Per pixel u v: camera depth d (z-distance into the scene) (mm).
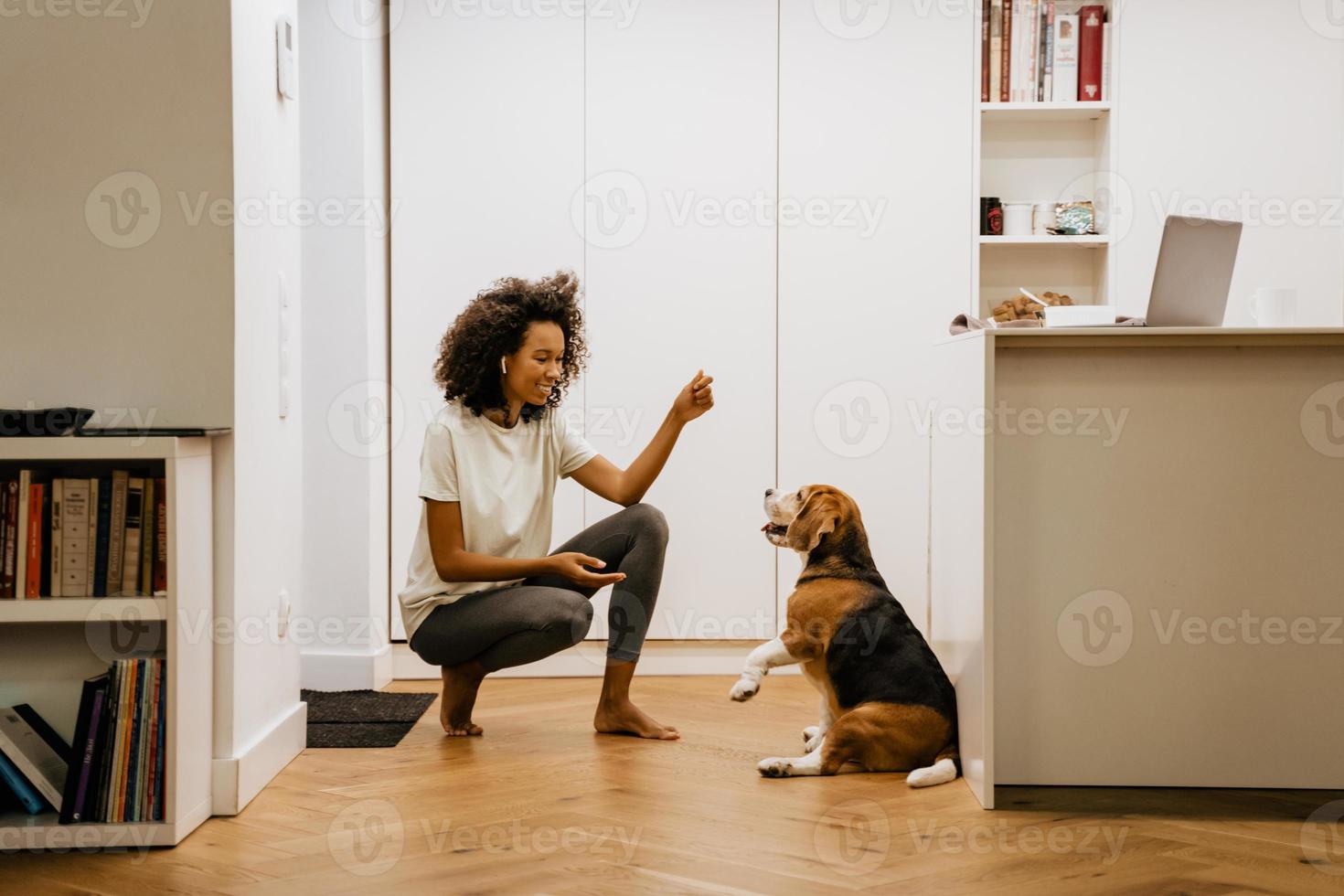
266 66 2191
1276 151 3359
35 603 1786
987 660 1938
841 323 3328
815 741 2318
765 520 3320
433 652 2463
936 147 3328
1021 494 2043
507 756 2330
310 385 3135
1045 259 3551
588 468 2617
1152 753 2051
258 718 2121
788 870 1635
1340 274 3369
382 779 2158
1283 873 1629
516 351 2443
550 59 3303
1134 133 3367
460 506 2438
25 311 1979
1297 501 2033
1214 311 2154
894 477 3326
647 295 3316
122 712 1784
